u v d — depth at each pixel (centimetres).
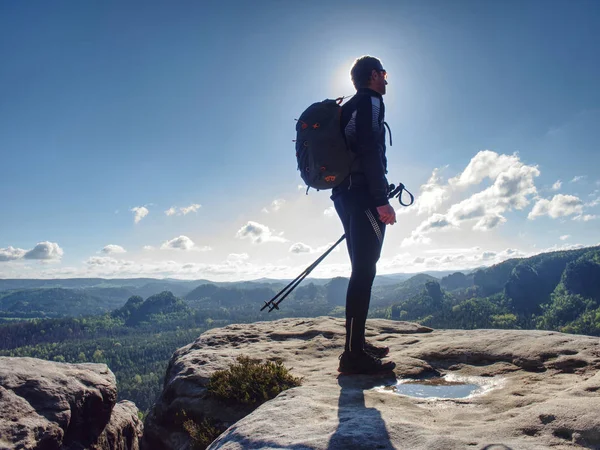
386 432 210
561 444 182
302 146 390
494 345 470
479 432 206
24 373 532
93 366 657
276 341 725
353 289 397
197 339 760
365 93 382
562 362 385
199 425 487
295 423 245
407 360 453
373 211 382
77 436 543
